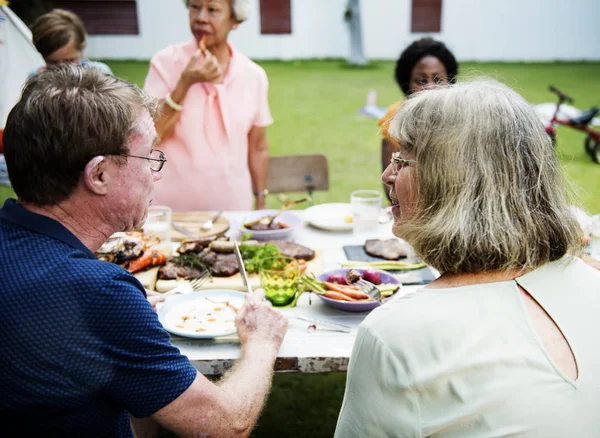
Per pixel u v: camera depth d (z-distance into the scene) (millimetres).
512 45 19500
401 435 959
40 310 989
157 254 2180
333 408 2861
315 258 2283
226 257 2232
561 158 1152
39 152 1040
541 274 1031
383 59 19844
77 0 18094
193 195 3135
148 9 18219
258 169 3434
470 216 1003
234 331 1661
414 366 954
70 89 1061
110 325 1027
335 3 19016
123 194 1137
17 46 3201
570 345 939
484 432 899
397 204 1226
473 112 1027
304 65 17859
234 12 2938
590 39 19250
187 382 1122
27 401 1010
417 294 1046
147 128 1163
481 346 935
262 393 1392
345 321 1804
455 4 19234
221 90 3010
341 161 7883
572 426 881
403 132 1092
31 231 1062
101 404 1070
